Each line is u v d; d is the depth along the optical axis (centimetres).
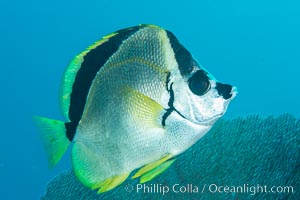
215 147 145
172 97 55
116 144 55
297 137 142
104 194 139
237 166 135
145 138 55
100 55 55
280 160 132
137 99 55
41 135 54
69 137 54
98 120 55
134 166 55
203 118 55
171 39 55
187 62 55
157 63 55
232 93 55
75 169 54
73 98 54
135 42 55
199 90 55
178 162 140
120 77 55
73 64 54
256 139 147
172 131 55
